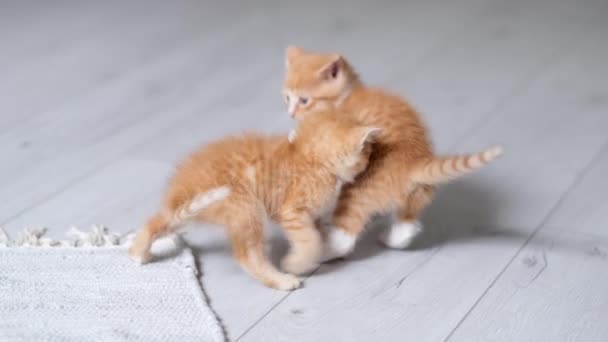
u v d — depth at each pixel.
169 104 2.18
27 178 1.97
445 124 2.11
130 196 1.93
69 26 2.49
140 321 1.69
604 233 1.85
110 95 2.21
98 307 1.71
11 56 2.35
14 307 1.71
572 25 2.45
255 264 1.75
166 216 1.75
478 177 1.97
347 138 1.72
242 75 2.28
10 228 1.85
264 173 1.75
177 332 1.68
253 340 1.68
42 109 2.16
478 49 2.37
